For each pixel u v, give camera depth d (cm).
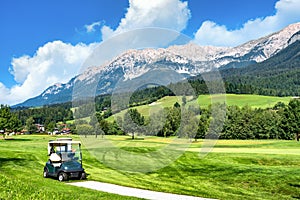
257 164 2020
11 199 920
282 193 1414
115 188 1327
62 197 1013
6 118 5972
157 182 1505
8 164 1834
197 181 1586
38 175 1571
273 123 4950
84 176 1502
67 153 1524
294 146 3094
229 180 1598
